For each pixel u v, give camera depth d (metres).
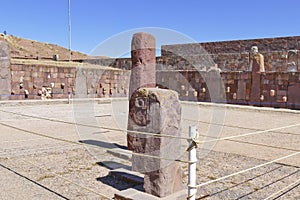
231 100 17.59
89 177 4.82
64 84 19.80
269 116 12.89
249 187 4.40
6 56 16.66
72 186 4.38
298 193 4.12
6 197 3.90
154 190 3.77
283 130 9.43
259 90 16.41
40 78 18.66
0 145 6.95
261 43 24.08
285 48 22.95
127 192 3.88
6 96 16.64
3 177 4.70
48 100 17.12
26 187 4.29
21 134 8.33
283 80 15.55
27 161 5.66
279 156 6.22
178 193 3.85
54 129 9.15
